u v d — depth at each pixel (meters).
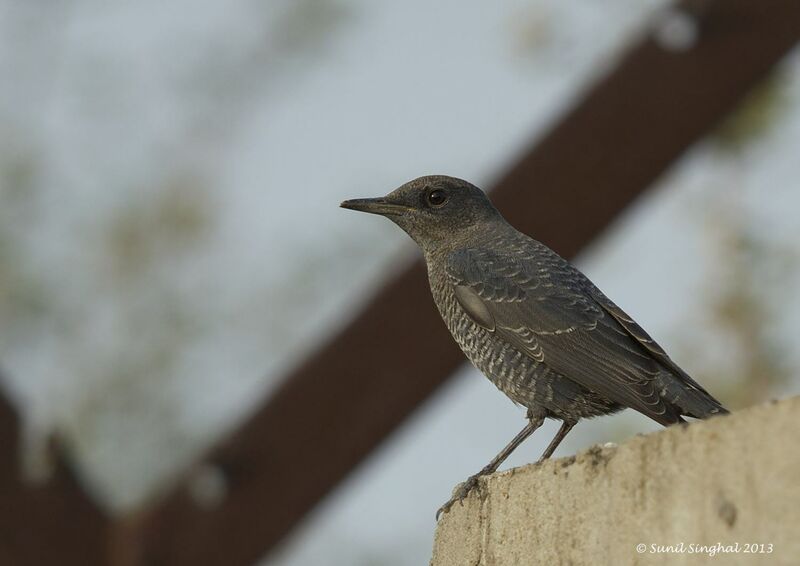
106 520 13.38
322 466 13.54
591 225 13.78
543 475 8.98
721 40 13.32
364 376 13.45
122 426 20.95
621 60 13.52
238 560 13.63
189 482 13.43
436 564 10.30
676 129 13.50
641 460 8.19
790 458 7.35
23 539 13.04
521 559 9.05
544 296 12.88
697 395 11.98
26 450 13.09
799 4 13.33
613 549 8.25
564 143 13.61
